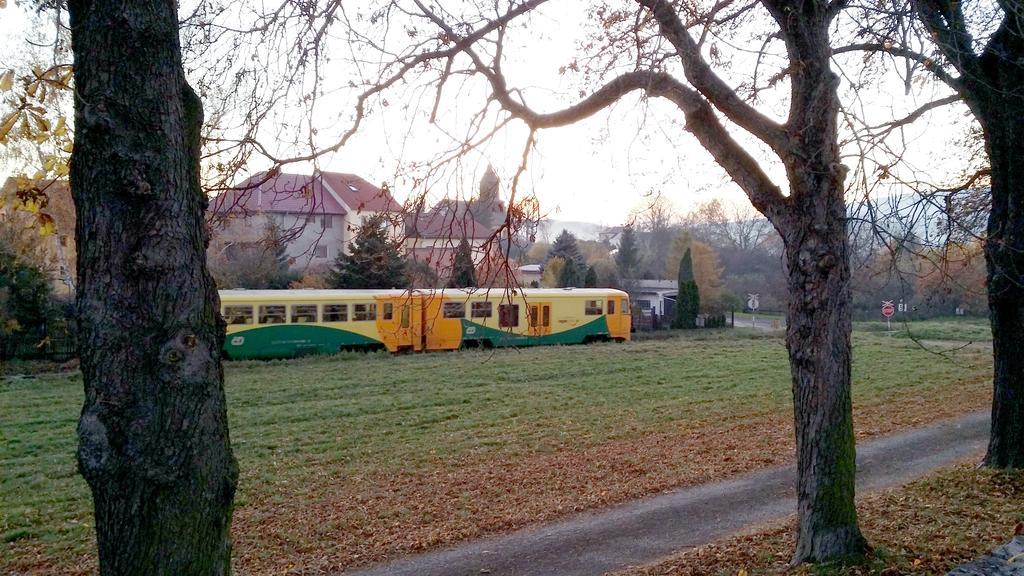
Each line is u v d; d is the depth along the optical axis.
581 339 37.78
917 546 7.07
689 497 11.66
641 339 41.44
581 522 10.59
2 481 13.41
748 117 6.99
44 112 4.93
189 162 4.00
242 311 30.47
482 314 34.94
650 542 9.54
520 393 22.47
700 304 50.28
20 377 25.95
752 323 53.34
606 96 8.03
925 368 27.31
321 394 22.39
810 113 6.59
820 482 6.78
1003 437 10.10
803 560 6.86
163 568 3.68
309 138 7.48
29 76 4.75
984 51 9.49
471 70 8.32
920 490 9.59
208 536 3.85
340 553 9.63
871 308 51.38
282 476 13.54
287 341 31.22
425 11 8.03
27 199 5.25
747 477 12.73
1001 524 7.75
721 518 10.46
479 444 15.91
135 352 3.69
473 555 9.41
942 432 15.95
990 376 24.97
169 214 3.82
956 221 8.53
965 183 11.27
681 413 19.00
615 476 13.02
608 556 9.09
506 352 33.44
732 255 59.97
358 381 24.81
